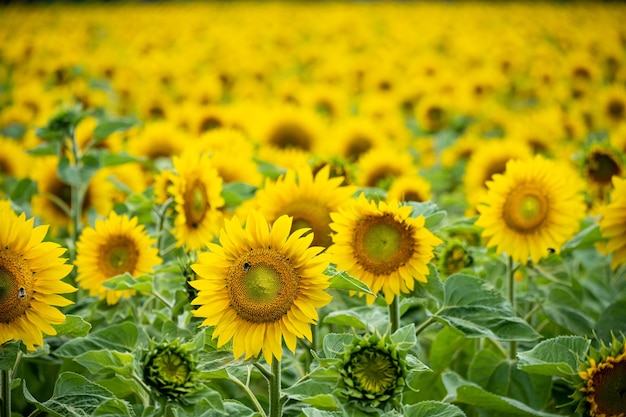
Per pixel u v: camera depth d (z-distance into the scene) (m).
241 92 12.63
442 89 12.77
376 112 11.13
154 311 4.48
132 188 6.96
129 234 4.66
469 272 4.98
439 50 20.12
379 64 14.88
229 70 14.12
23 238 3.44
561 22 22.72
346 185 5.46
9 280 3.41
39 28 23.50
